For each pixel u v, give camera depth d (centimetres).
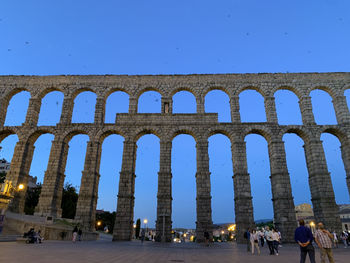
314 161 3759
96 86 4403
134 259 1327
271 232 1931
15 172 3828
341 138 4003
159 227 3425
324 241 1087
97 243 2777
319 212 3559
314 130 3941
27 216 3341
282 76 4353
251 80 4347
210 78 4384
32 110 4244
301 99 4216
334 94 4203
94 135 3994
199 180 3675
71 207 6097
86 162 3825
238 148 3853
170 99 4278
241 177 3669
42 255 1320
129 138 3972
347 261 1421
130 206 3559
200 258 1507
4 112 4372
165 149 3888
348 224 8100
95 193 3738
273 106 4141
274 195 3709
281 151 3816
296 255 1802
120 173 3734
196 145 3938
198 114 4131
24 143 4000
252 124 4003
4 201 2902
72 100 4388
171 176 3738
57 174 3769
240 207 3512
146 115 4159
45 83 4459
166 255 1647
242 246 2912
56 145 3944
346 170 3869
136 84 4394
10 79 4500
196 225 3444
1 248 1625
